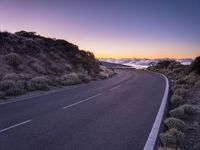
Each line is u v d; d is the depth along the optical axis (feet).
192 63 102.99
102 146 20.72
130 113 33.94
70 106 39.45
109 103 42.39
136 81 90.79
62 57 113.29
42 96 50.96
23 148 20.17
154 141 21.98
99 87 70.13
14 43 96.32
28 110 35.94
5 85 54.70
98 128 26.30
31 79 69.56
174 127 25.64
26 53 94.79
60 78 81.87
